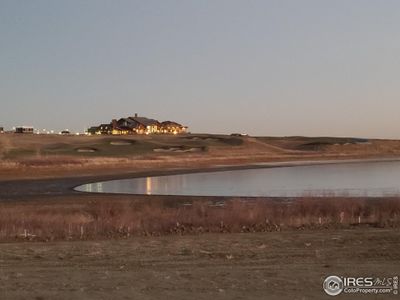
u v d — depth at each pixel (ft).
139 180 205.57
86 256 39.42
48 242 47.96
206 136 586.45
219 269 34.17
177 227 56.65
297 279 30.83
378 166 343.46
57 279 31.58
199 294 27.55
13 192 140.56
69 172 243.19
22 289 28.99
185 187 162.30
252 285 29.45
